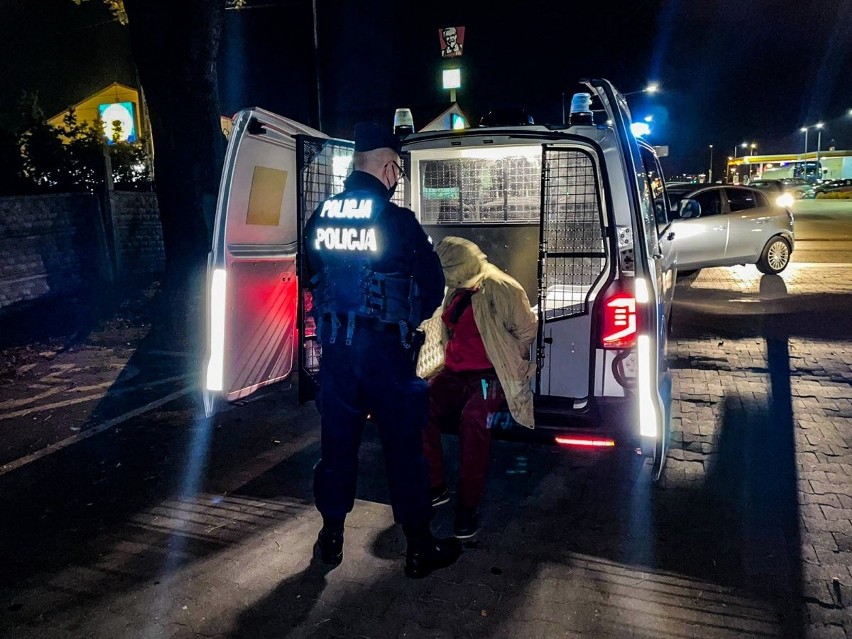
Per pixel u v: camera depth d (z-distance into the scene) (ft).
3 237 28.14
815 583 9.72
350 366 9.70
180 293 22.94
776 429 15.35
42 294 30.07
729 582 9.80
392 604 9.49
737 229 34.81
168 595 9.78
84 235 32.42
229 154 11.76
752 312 27.78
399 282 9.60
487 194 15.76
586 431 11.43
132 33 21.77
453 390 11.62
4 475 13.92
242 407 17.63
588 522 11.59
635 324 11.11
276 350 13.76
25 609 9.53
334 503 10.13
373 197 9.64
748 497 12.30
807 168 180.14
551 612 9.23
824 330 24.29
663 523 11.48
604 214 11.49
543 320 12.06
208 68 22.25
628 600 9.45
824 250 47.65
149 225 36.96
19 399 18.72
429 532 10.16
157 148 22.56
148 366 21.67
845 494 12.31
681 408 16.81
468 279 11.13
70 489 13.25
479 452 10.93
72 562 10.68
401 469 9.83
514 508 12.17
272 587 9.95
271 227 13.12
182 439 15.65
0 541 11.35
